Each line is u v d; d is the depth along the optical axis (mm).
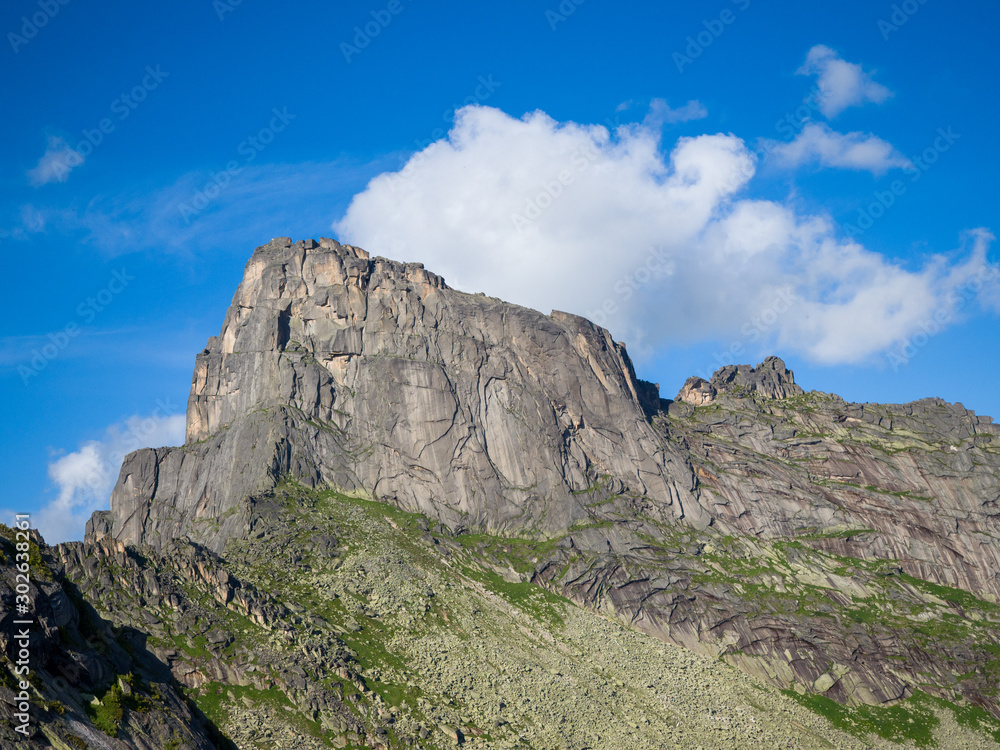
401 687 137125
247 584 149125
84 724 59125
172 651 123312
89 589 128625
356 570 169625
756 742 150500
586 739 137250
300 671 127750
